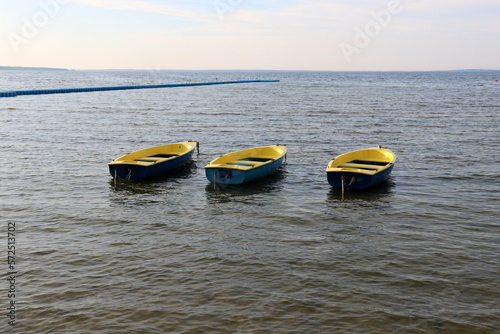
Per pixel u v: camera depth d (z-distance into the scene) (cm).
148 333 796
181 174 2078
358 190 1784
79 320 837
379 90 9825
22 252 1149
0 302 897
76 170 2100
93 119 4125
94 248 1183
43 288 958
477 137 3127
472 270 1053
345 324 824
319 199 1678
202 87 10912
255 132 3381
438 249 1184
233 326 815
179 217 1461
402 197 1694
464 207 1562
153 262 1096
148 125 3744
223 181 1850
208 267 1069
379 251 1173
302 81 16550
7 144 2766
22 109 4959
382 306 888
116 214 1478
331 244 1225
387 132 3384
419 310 873
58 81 15225
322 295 931
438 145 2816
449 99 6900
